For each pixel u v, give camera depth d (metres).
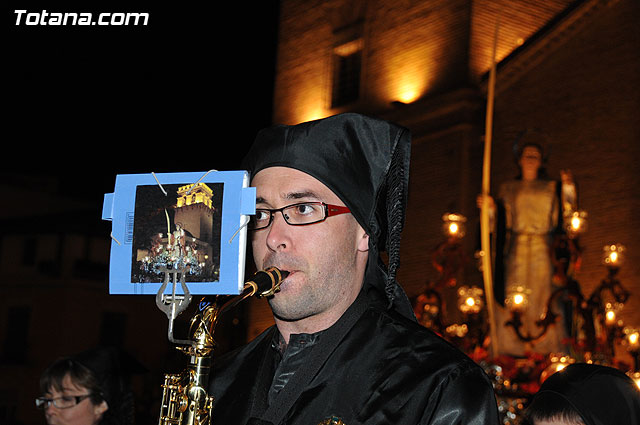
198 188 2.19
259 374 2.77
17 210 30.45
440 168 14.92
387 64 16.23
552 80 14.18
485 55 14.85
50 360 26.97
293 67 18.25
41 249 27.98
